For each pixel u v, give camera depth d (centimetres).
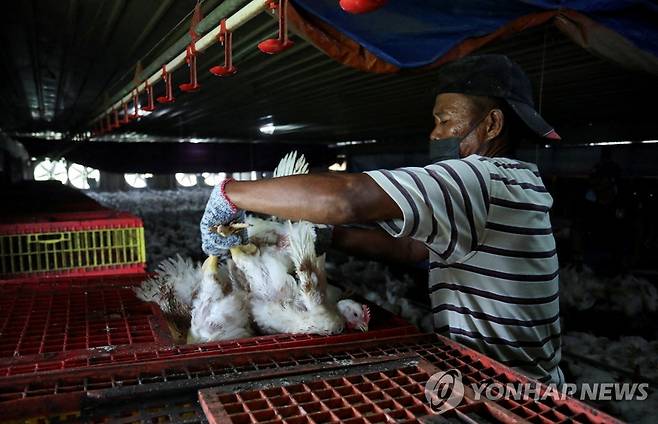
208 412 121
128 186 3266
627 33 386
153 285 238
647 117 1013
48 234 371
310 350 167
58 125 1452
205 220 190
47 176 3009
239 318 207
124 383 142
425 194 163
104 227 385
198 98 894
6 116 1211
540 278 194
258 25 420
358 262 846
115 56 569
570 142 1191
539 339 197
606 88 720
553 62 566
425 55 378
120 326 199
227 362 157
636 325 621
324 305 198
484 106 210
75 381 143
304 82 733
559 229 1044
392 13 354
